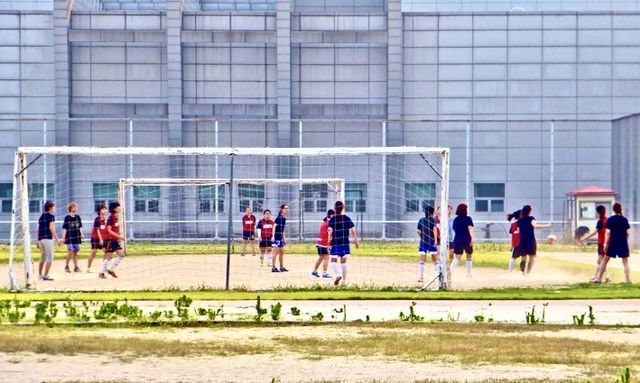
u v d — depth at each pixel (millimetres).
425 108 88062
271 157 84688
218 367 19906
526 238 44531
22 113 86312
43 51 86438
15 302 30781
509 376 18891
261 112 86938
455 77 88125
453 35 88250
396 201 85375
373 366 20016
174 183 68250
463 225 42625
